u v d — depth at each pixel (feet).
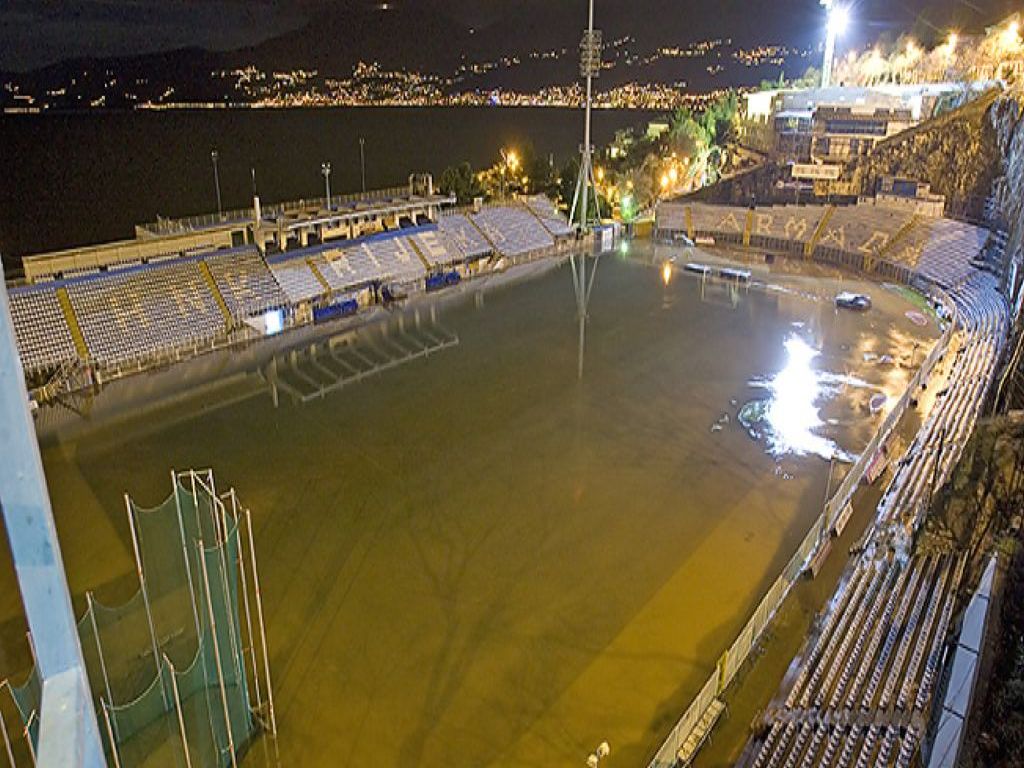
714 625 65.82
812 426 103.14
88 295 124.16
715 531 79.30
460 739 54.19
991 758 33.09
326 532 78.59
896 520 77.25
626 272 183.62
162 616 62.85
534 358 128.57
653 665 61.26
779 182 217.15
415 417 106.42
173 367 124.57
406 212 179.32
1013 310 129.49
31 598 12.56
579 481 88.99
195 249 143.74
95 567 71.46
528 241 196.85
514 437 100.22
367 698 57.52
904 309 152.97
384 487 87.66
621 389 115.65
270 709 53.83
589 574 72.33
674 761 50.60
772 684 59.00
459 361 127.75
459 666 60.85
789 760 49.60
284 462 93.50
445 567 73.20
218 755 50.47
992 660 36.47
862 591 66.95
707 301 159.63
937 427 96.84
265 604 67.41
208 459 94.22
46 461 93.45
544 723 55.62
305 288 148.87
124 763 48.24
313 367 125.49
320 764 51.88
